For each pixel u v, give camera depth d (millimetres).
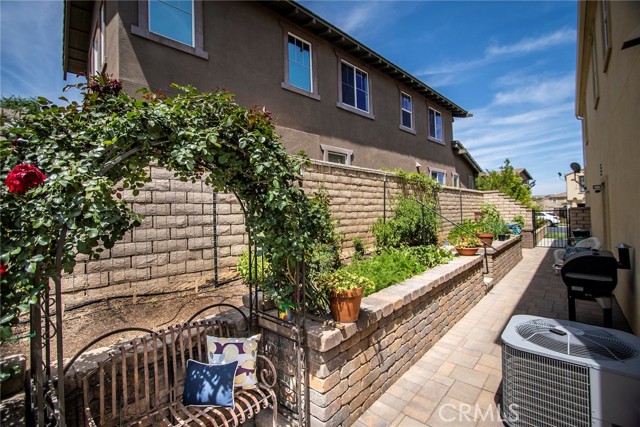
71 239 1785
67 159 1588
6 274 1435
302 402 2498
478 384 3127
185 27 5574
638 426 1837
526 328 2539
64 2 6633
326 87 8156
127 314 3127
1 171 1521
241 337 2740
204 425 2043
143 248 3691
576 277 3975
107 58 5285
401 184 7570
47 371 1870
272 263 2568
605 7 4980
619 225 4594
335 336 2396
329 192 5715
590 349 2127
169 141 1918
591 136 8383
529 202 17266
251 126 2145
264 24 6789
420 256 5086
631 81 3490
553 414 2135
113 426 2051
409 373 3357
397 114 10633
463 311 4988
